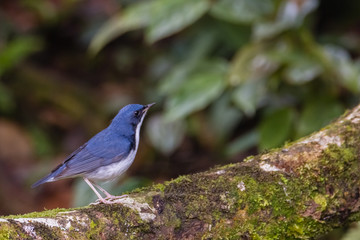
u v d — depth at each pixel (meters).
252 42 11.73
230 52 14.84
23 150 15.28
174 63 16.05
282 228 6.93
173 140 13.35
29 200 14.02
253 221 6.82
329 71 10.84
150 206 6.64
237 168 7.15
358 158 7.32
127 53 18.36
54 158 15.27
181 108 11.24
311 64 10.80
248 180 6.98
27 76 16.70
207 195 6.80
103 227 6.33
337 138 7.48
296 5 11.23
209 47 14.79
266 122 11.53
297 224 6.97
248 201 6.84
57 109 16.58
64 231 6.12
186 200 6.74
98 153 8.34
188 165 14.53
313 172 7.11
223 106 14.01
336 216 7.12
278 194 6.92
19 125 16.11
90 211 6.44
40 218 6.11
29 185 14.32
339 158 7.23
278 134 11.38
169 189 6.86
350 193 7.16
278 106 12.65
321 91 11.30
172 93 13.23
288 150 7.36
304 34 10.96
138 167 14.84
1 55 15.47
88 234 6.23
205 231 6.67
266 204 6.86
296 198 6.95
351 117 7.89
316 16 14.32
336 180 7.15
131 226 6.43
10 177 14.48
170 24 11.41
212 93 11.24
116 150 8.42
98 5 18.72
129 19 12.16
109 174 8.41
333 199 7.06
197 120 14.33
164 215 6.61
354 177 7.23
